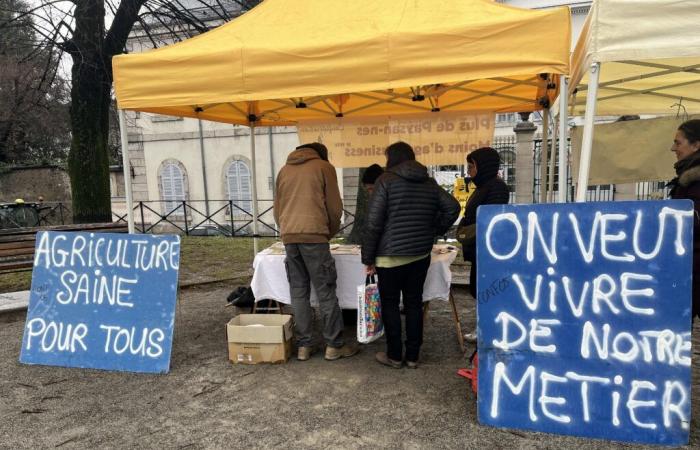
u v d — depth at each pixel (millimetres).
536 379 2504
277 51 3078
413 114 5066
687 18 2316
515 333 2537
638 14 2369
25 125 14359
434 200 3127
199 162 14547
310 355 3580
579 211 2457
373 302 3281
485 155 3383
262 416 2723
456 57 2777
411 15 3098
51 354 3535
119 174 15547
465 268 6707
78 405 2918
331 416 2699
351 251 3770
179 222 14945
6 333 4469
